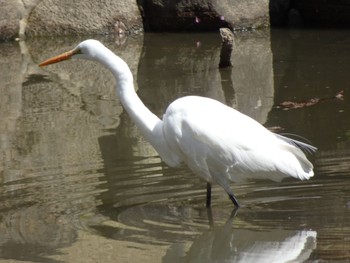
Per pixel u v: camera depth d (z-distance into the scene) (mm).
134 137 12477
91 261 7941
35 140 12539
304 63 17422
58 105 14758
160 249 8234
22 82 16719
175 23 22359
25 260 8047
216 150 9164
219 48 19797
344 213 9188
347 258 7879
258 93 15109
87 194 9969
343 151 11391
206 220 9078
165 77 16750
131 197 9859
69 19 22328
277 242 8391
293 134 12320
